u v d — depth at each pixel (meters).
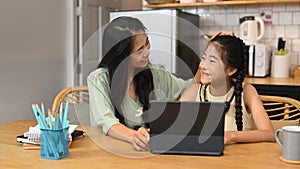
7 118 2.91
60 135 1.27
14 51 2.98
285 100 2.00
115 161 1.24
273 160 1.25
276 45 3.63
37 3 3.24
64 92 2.07
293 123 1.82
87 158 1.27
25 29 3.10
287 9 3.58
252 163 1.22
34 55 3.22
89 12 3.85
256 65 3.40
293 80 3.21
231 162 1.23
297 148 1.22
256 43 3.46
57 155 1.26
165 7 3.79
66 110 1.34
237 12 3.73
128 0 4.53
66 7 3.66
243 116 1.64
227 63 1.55
